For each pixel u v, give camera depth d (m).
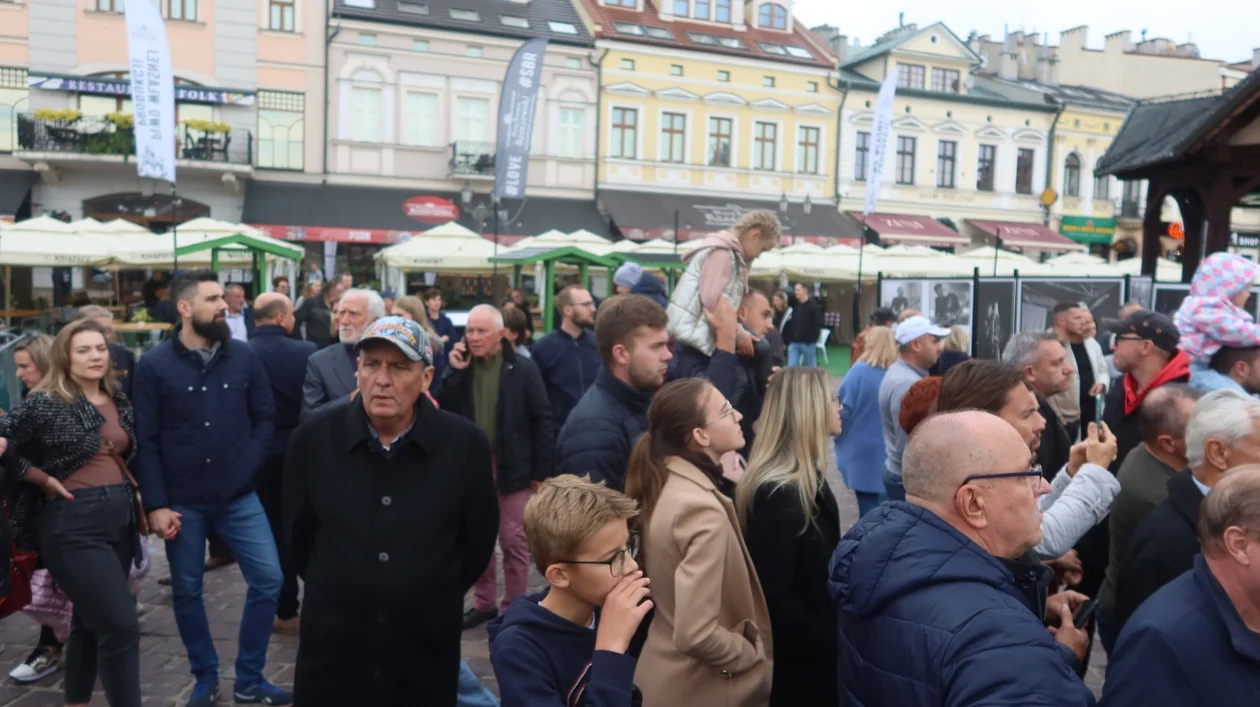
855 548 2.07
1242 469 1.99
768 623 2.88
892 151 34.25
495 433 5.11
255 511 4.32
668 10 32.66
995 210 35.84
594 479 3.42
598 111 30.53
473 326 4.97
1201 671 1.86
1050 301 9.94
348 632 2.79
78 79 25.41
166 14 26.27
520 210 29.33
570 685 2.19
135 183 26.00
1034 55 42.09
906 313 6.18
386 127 28.39
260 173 27.38
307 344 5.40
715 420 2.79
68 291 23.92
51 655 4.57
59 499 3.69
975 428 2.04
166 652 4.89
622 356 3.55
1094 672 4.82
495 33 29.05
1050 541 2.91
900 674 1.86
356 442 2.86
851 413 5.74
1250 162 9.48
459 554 2.96
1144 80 42.59
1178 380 4.05
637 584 2.18
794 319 17.95
